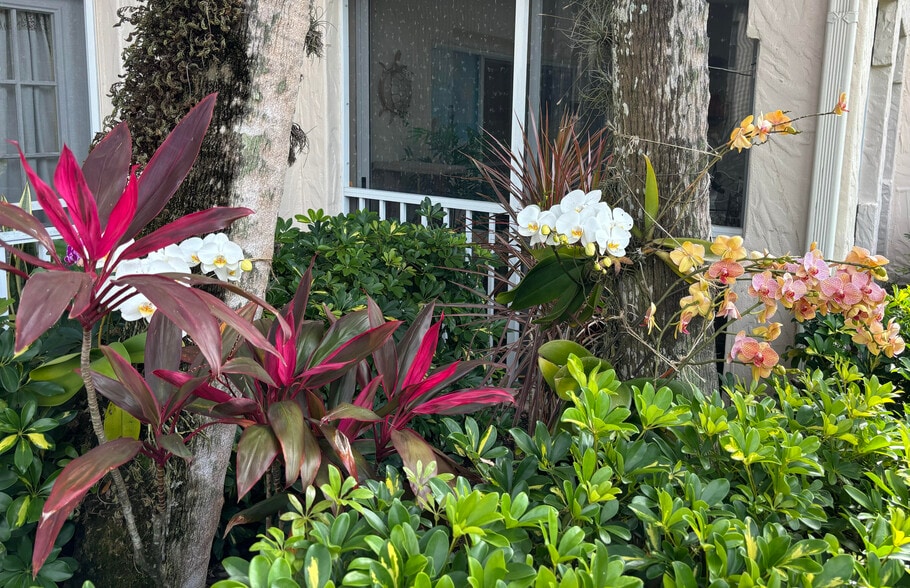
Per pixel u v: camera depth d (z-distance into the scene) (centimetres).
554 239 205
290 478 150
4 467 200
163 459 174
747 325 373
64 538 210
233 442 228
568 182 317
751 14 367
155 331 179
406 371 199
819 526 161
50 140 484
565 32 432
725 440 166
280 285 341
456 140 495
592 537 154
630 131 228
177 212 215
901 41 562
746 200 387
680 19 218
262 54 209
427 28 496
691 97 223
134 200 141
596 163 319
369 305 200
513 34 459
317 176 530
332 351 185
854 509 175
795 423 188
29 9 459
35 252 430
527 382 277
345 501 142
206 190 212
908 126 602
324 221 402
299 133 336
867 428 185
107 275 151
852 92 349
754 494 164
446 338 372
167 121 220
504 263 365
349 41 528
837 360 293
